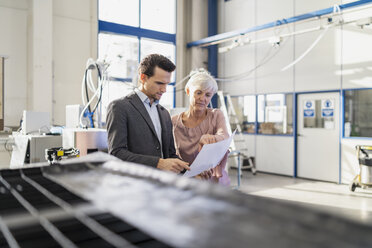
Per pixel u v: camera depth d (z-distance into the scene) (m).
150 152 1.15
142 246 0.37
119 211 0.32
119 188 0.43
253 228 0.26
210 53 7.32
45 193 0.50
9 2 5.04
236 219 0.29
